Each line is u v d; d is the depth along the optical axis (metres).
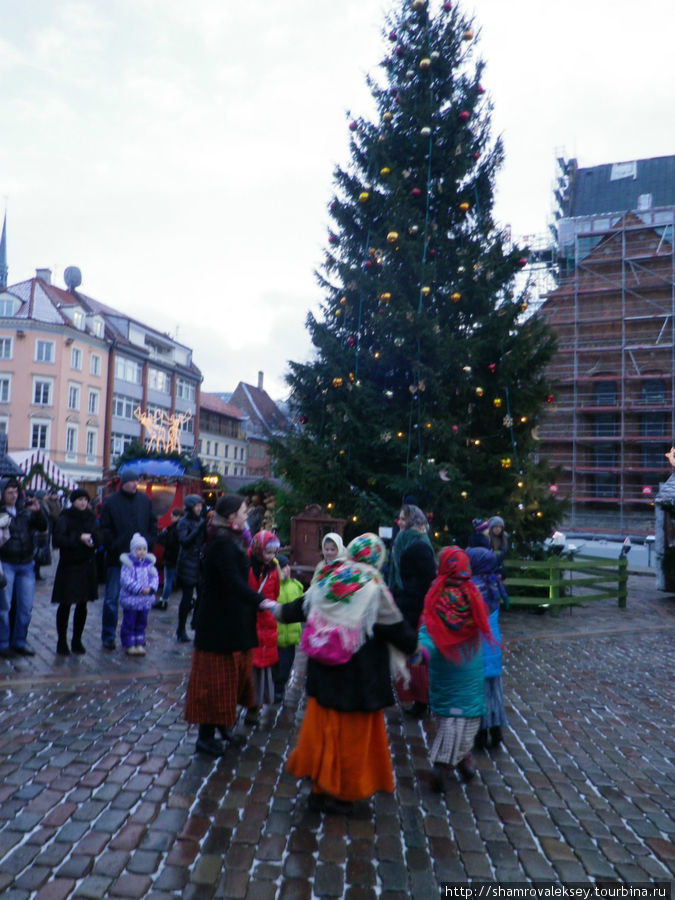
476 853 3.76
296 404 13.65
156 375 63.69
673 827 4.20
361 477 13.05
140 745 5.08
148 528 8.33
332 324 13.64
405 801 4.37
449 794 4.52
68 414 52.31
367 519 12.47
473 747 5.43
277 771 4.72
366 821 4.05
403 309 11.90
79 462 53.41
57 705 5.94
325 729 4.05
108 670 7.14
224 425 77.50
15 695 6.16
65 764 4.67
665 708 6.72
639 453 40.22
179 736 5.30
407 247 12.03
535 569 13.18
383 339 12.55
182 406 67.81
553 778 4.87
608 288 40.56
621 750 5.50
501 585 5.57
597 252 41.62
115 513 8.09
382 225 12.99
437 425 11.79
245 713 6.00
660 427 39.78
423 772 4.88
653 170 48.41
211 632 4.88
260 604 4.61
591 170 50.47
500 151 14.07
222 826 3.90
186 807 4.11
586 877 3.57
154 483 15.50
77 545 7.72
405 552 5.97
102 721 5.56
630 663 8.62
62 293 56.28
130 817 3.96
